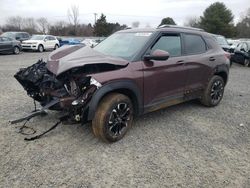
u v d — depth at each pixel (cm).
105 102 388
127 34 502
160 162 358
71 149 385
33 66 455
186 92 518
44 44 2323
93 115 374
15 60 1521
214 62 566
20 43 2131
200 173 336
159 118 521
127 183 312
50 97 417
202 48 556
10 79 874
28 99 618
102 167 342
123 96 404
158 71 445
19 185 301
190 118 527
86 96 363
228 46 1509
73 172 330
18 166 338
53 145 395
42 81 418
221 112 572
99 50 479
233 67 1436
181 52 500
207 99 579
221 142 425
